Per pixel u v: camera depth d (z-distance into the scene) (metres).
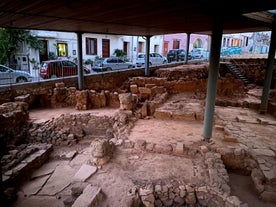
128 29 9.77
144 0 4.54
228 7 4.86
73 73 13.15
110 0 4.57
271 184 4.49
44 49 17.62
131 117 7.61
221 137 6.30
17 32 14.73
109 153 5.21
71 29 9.63
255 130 6.92
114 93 9.88
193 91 11.02
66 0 4.59
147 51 13.39
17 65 14.91
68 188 4.80
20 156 5.69
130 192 3.98
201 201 4.00
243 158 5.25
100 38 20.69
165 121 7.57
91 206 3.56
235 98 10.34
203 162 5.04
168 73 12.90
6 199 4.21
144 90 9.84
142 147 5.57
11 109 7.55
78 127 8.17
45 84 9.83
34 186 4.90
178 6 5.02
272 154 5.41
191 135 6.31
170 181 4.33
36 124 7.74
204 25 8.41
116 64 16.64
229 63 14.92
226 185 4.18
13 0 4.59
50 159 6.34
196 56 21.47
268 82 8.26
